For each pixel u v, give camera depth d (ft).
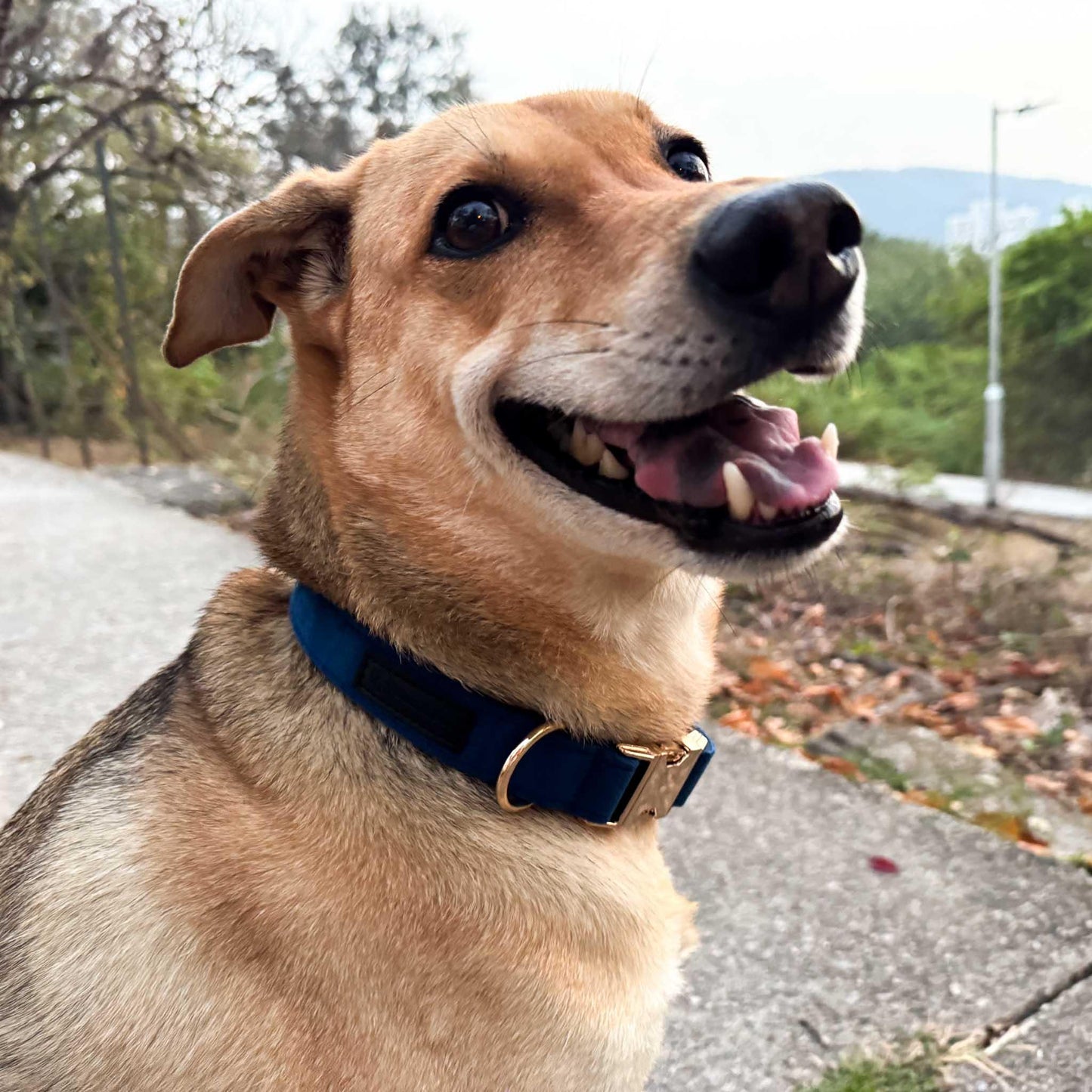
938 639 3.10
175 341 1.29
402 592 1.07
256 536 1.23
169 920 0.98
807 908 1.69
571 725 1.07
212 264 1.25
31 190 6.64
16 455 6.42
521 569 1.08
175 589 3.33
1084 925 1.62
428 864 0.98
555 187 1.14
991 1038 1.41
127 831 1.04
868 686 2.76
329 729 1.05
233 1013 0.94
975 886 1.73
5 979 1.04
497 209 1.14
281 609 1.21
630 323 1.03
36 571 3.53
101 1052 0.96
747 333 0.99
